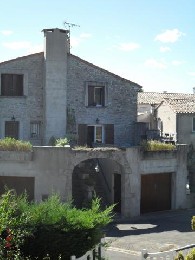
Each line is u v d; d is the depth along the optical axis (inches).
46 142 1223.5
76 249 511.8
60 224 508.4
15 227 478.3
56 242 505.4
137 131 1328.7
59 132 1237.7
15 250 470.6
